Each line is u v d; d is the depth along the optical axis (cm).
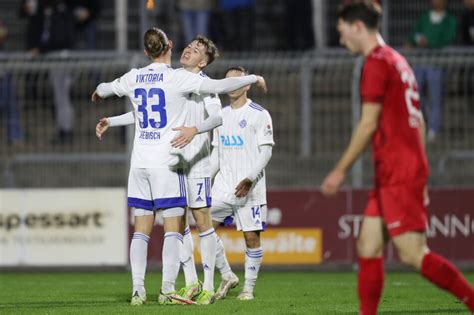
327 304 2998
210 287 2988
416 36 5562
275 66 4953
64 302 3114
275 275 4519
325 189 2061
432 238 4797
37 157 5147
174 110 2850
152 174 2847
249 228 3145
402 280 4203
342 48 5966
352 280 4209
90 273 4747
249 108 3166
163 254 2920
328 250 4797
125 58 5100
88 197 4850
